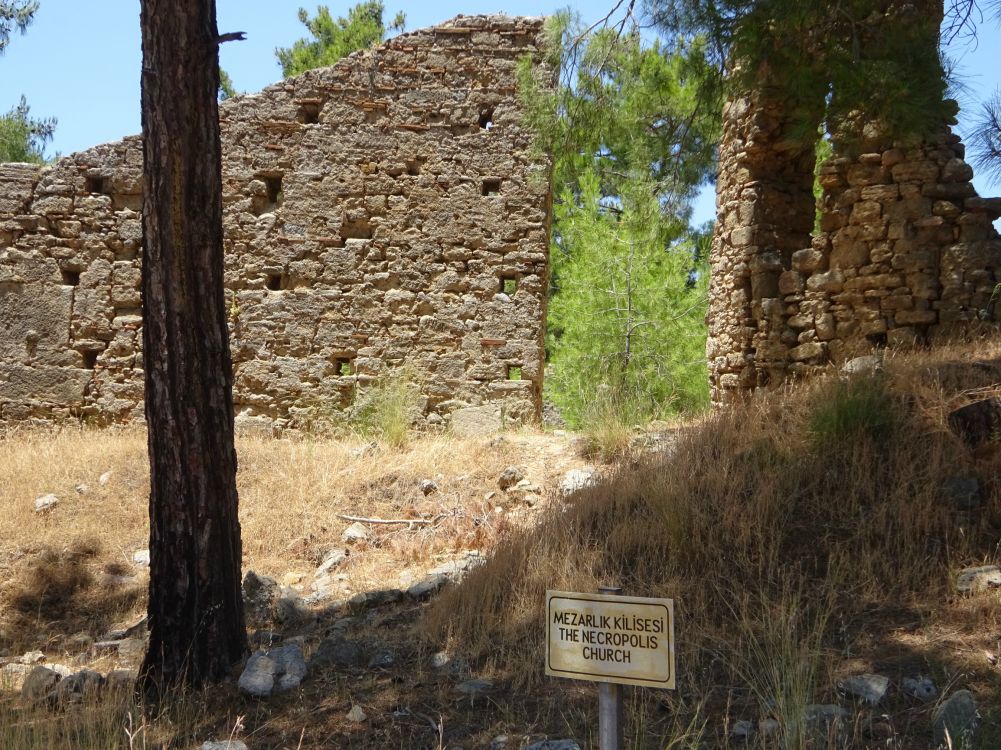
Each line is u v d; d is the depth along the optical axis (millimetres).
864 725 3961
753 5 7844
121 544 8703
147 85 5496
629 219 11453
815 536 5895
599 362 15906
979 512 5773
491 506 8773
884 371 7348
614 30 9859
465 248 11750
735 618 5109
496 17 11914
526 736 4273
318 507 9008
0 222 11969
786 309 9344
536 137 10766
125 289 11945
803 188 9883
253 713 4941
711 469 6852
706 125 10195
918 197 8594
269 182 12062
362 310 11727
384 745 4371
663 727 4230
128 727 4598
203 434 5547
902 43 7773
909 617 4930
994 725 3814
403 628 6117
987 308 8297
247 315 11742
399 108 11883
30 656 6609
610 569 5984
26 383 11852
